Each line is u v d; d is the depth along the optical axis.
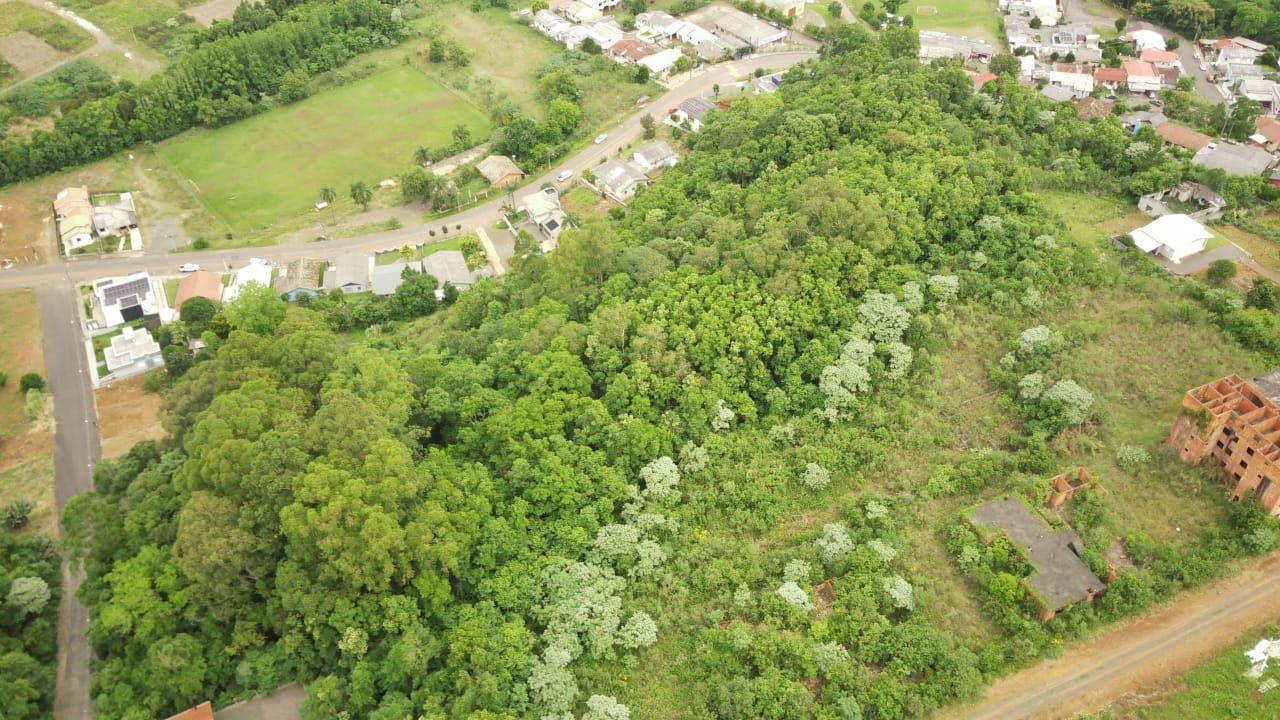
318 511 123.19
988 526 138.62
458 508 136.38
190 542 123.00
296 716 122.19
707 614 130.75
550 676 119.62
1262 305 178.00
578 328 168.88
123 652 128.00
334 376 156.62
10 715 120.31
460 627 123.69
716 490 147.38
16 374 195.50
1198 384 164.62
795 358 167.88
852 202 191.00
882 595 131.38
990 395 165.88
